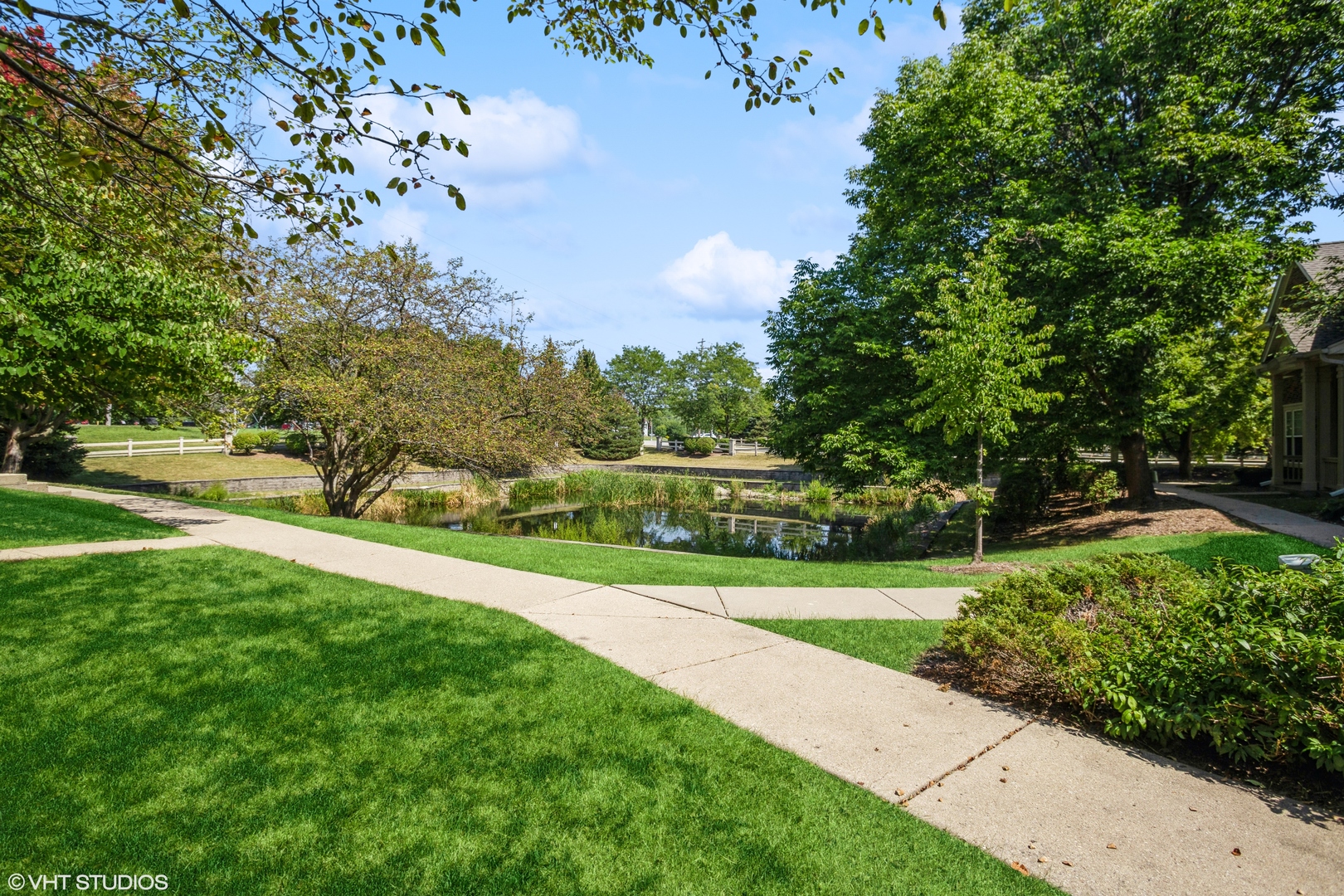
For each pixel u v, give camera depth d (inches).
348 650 196.2
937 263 561.9
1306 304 585.0
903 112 601.9
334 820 116.4
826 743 149.6
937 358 388.5
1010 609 200.5
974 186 624.7
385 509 892.0
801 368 659.4
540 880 102.9
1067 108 578.6
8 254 261.9
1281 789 134.8
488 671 184.5
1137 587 214.4
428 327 609.9
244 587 258.2
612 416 1831.9
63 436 885.2
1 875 99.0
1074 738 156.3
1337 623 150.6
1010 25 638.5
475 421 603.8
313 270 565.9
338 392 529.7
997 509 812.6
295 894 98.3
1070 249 483.5
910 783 133.3
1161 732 152.3
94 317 306.2
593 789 128.3
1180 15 539.5
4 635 191.8
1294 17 513.0
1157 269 461.7
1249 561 353.4
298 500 879.7
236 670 177.8
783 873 105.7
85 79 159.6
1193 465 1226.0
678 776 133.8
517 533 748.6
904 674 194.5
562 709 162.6
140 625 207.6
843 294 641.0
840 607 268.4
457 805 122.0
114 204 213.9
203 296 356.2
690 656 204.8
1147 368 608.4
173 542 339.0
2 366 290.5
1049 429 583.8
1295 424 808.3
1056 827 119.3
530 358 697.0
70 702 154.6
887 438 564.7
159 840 108.8
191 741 140.6
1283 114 500.1
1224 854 112.0
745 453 2149.4
